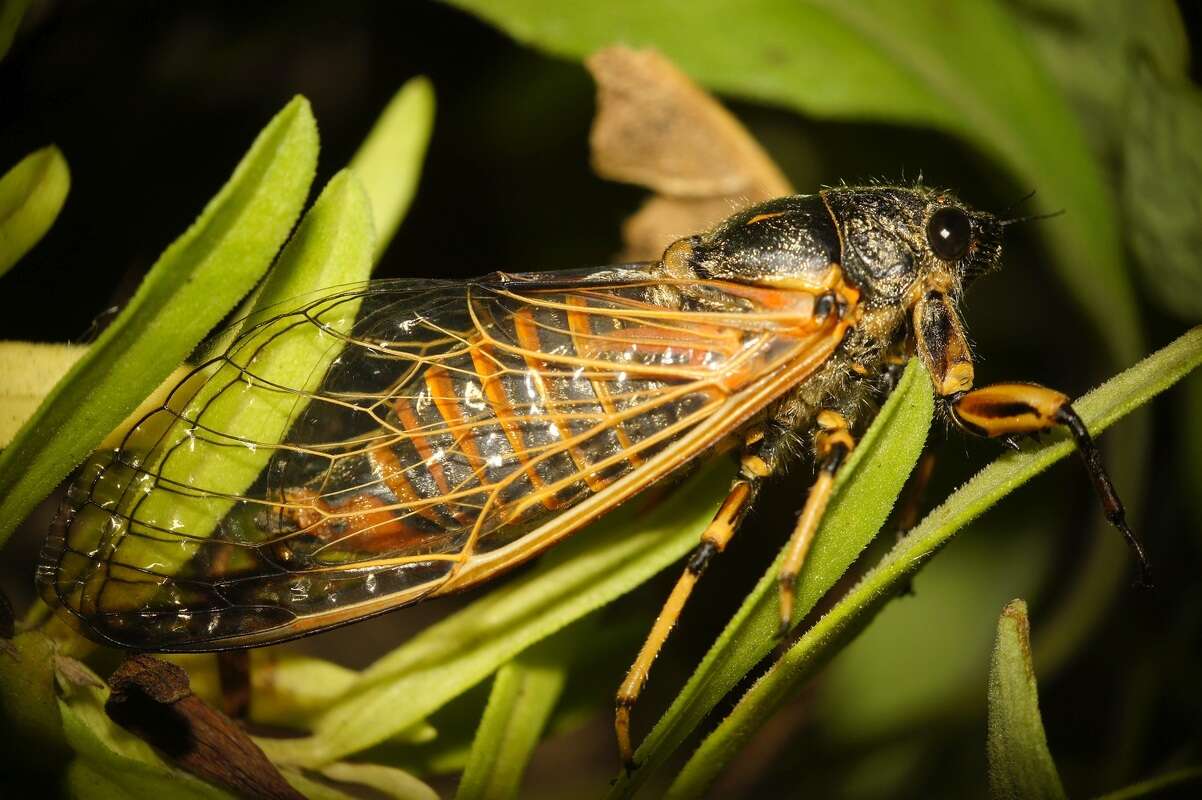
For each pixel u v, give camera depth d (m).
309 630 0.09
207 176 0.11
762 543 0.11
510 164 0.11
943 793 0.11
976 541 0.11
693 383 0.10
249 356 0.09
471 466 0.09
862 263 0.10
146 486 0.09
